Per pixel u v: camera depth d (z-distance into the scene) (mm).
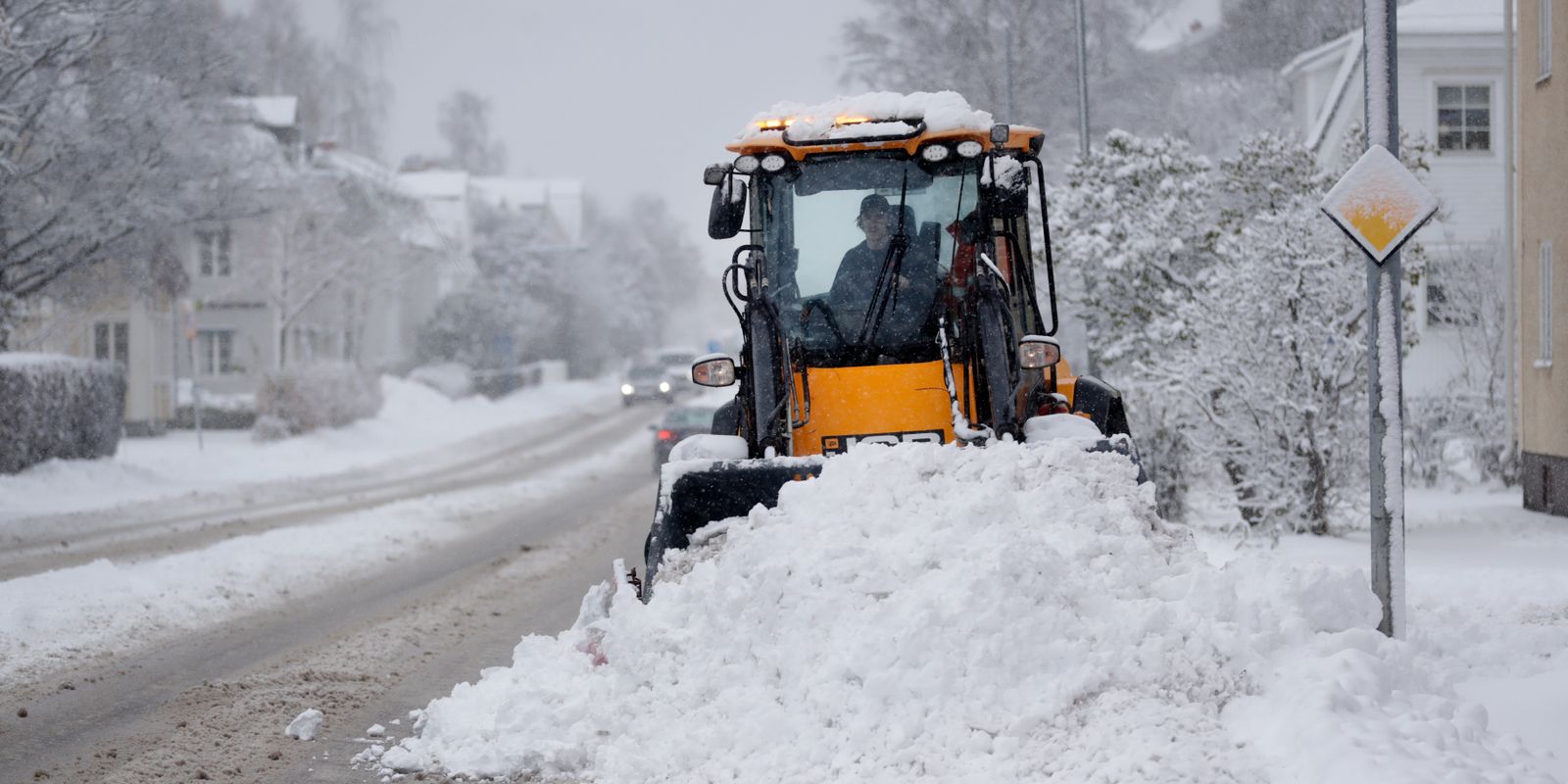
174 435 84250
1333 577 12875
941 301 17078
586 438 86812
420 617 22750
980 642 11953
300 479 56500
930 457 14008
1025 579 12305
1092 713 11539
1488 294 43719
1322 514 28125
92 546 33625
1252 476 28469
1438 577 21734
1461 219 52781
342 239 99312
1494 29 52219
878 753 11516
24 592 23500
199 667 18797
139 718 15727
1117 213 34375
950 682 11828
